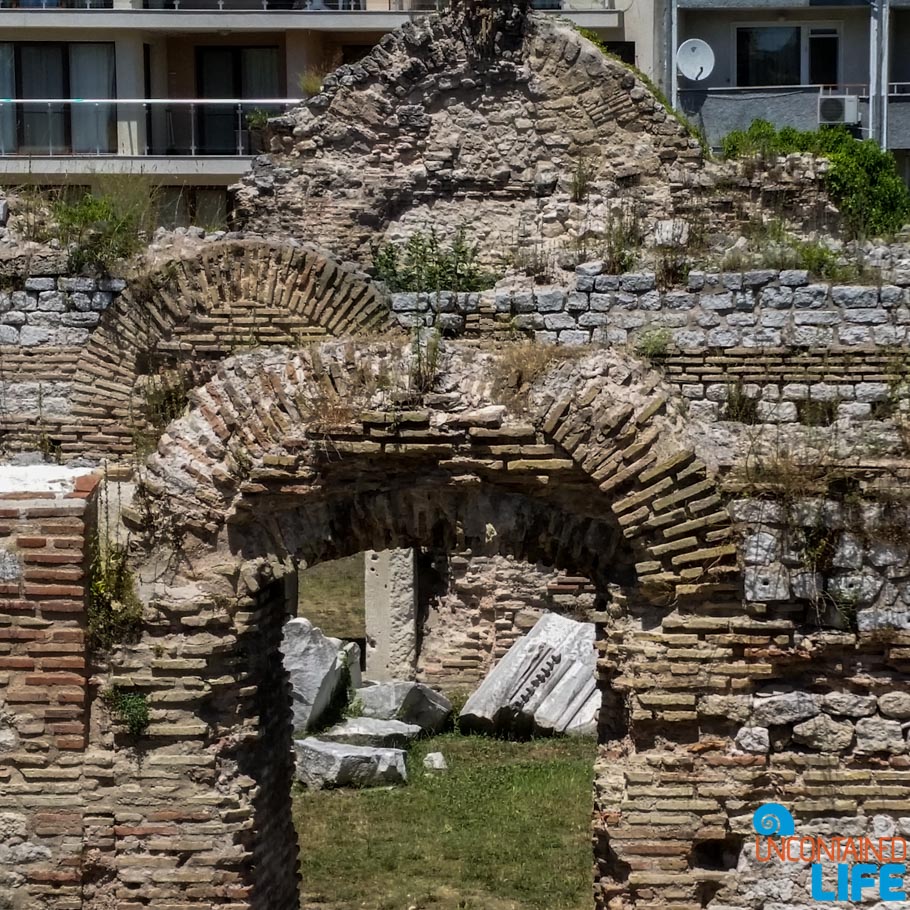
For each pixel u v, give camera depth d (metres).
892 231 25.58
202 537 10.13
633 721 9.93
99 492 10.49
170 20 39.06
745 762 9.83
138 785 10.00
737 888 9.85
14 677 10.00
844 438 11.30
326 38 40.72
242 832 10.05
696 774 9.86
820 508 9.79
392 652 20.61
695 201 23.59
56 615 9.98
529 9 23.91
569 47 23.73
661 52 40.97
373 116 23.94
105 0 39.62
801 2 40.47
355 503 10.23
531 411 9.91
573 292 18.86
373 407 9.98
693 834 9.83
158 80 40.38
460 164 23.92
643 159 23.64
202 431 10.16
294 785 16.66
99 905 10.02
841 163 31.17
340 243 23.84
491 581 20.53
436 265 21.73
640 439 9.78
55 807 9.99
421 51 23.91
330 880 13.91
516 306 19.03
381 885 13.82
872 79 39.81
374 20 39.53
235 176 37.09
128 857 9.97
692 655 9.84
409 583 20.66
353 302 19.55
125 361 19.34
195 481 10.09
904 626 9.77
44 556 9.95
